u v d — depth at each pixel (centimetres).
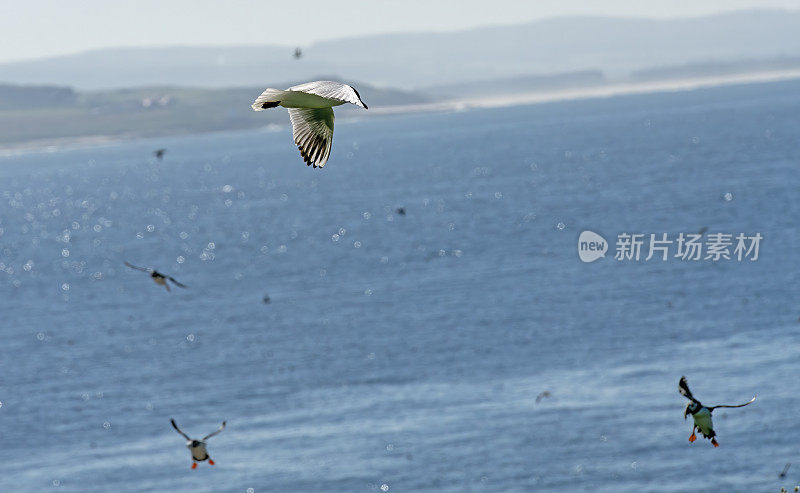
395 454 4847
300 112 1089
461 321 7769
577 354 6462
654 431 4816
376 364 6694
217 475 4794
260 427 5544
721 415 4956
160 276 2419
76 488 4822
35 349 8300
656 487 4216
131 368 7331
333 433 5244
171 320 9181
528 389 5747
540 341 6894
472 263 10744
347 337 7631
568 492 4172
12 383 7100
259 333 8188
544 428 4966
